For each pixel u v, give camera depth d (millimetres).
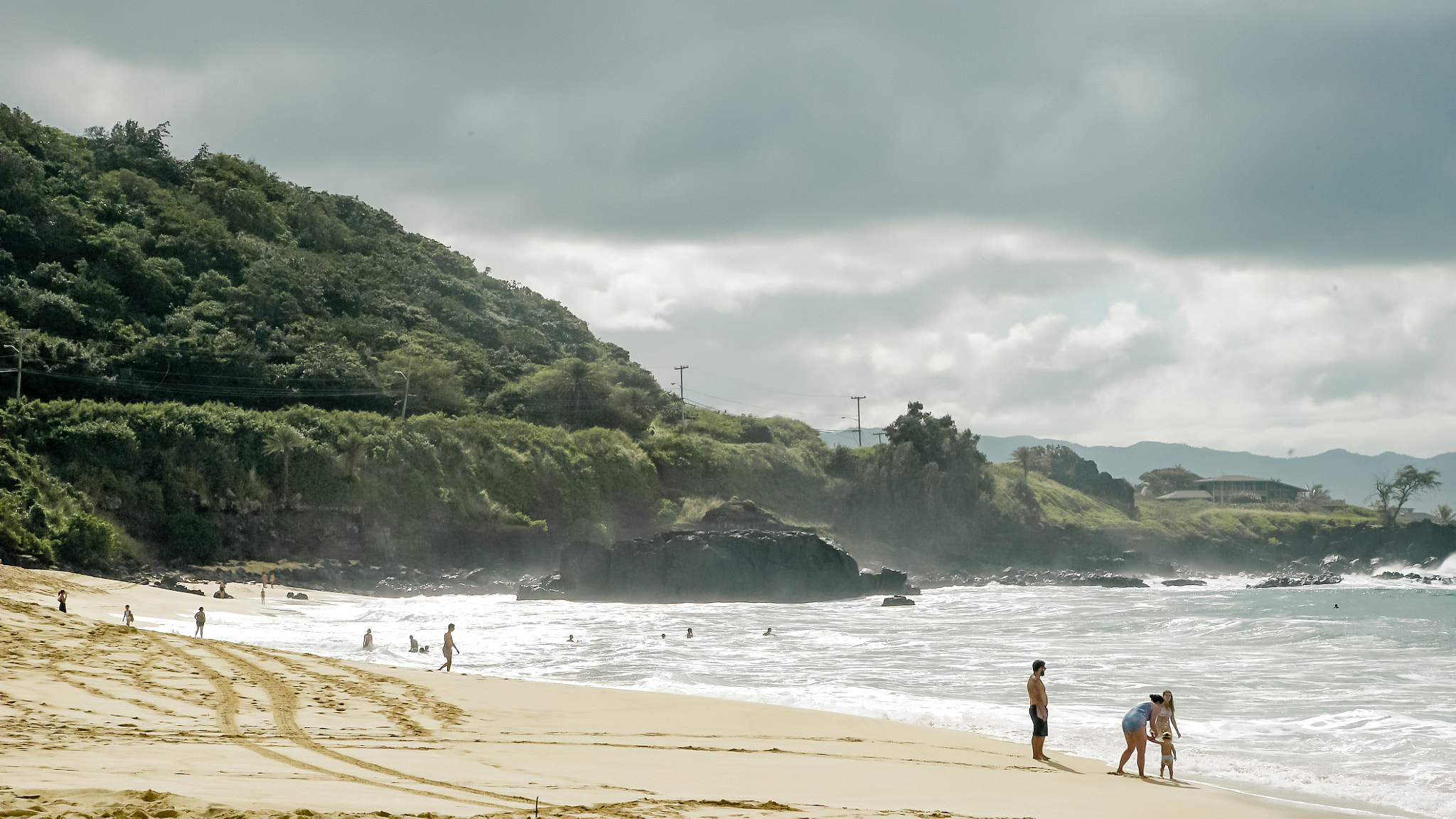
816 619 67375
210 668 24188
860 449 167750
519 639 48875
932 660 40875
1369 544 176750
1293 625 56094
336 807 9688
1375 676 35094
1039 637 52688
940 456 158500
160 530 94438
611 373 173000
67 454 93125
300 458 104875
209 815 8602
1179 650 44969
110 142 177875
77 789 9438
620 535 124062
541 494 121125
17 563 75000
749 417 169875
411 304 169125
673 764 16125
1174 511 186250
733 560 92688
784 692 30484
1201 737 23453
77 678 20594
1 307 114000
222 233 157000
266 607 68062
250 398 121250
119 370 113625
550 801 11367
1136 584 129250
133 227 146250
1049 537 158750
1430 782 18609
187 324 127375
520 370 162125
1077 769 18938
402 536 107125
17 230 128875
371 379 131500
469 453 118188
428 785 12070
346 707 20438
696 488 138000
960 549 150375
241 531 99000
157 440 98062
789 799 13320
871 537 147375
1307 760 20750
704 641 49688
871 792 14602
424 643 45438
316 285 152125
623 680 33688
